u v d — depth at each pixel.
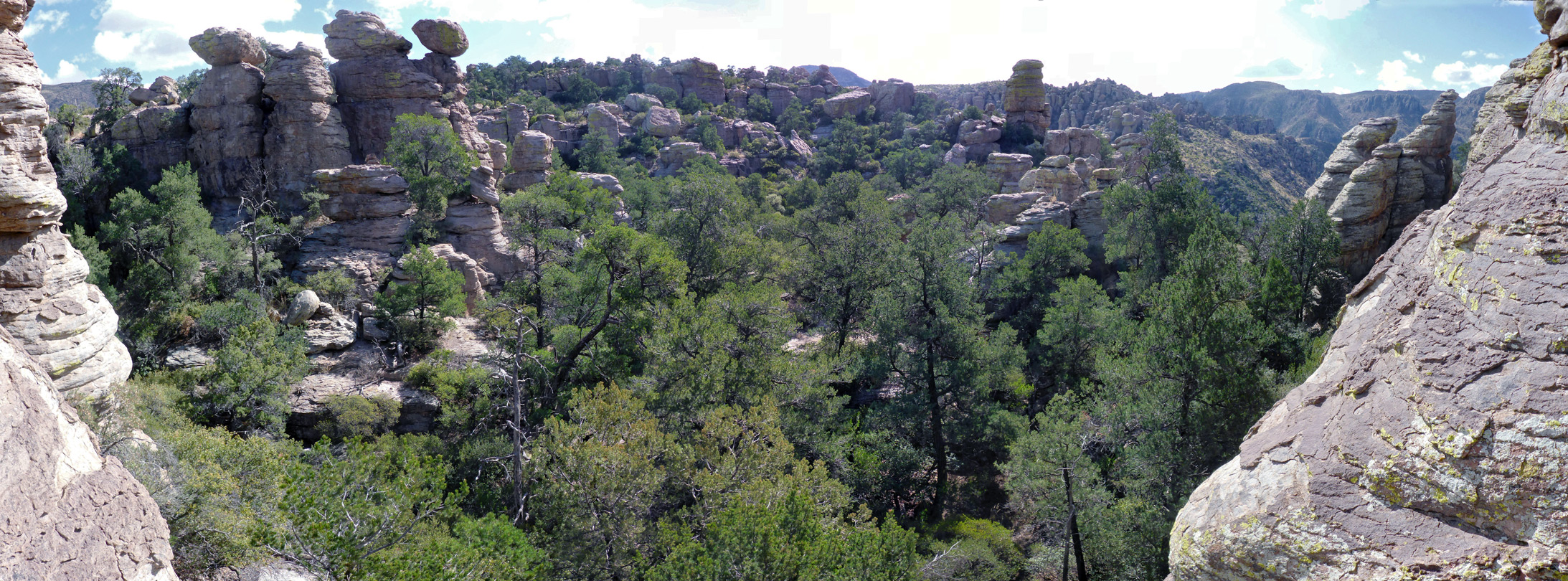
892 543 19.72
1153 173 53.72
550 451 24.58
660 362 32.22
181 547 16.67
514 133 107.88
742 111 152.38
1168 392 25.38
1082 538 25.59
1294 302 29.98
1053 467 24.83
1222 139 163.38
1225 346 24.81
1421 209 46.41
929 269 36.34
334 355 41.28
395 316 43.16
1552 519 6.89
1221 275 28.11
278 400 33.34
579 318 38.81
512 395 34.25
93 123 67.88
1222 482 10.03
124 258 47.47
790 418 29.72
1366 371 8.99
